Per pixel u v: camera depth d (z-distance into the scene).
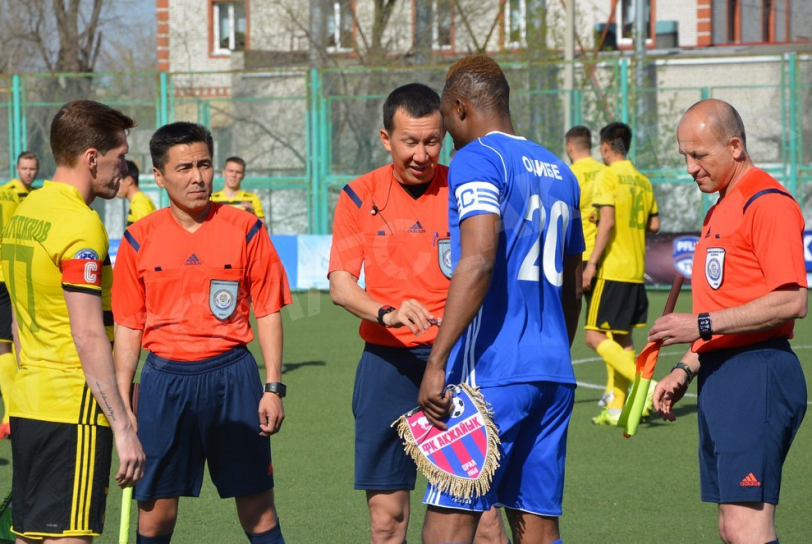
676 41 44.25
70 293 5.02
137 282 5.95
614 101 27.88
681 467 9.26
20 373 5.25
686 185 26.70
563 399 4.98
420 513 8.06
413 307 5.38
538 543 5.04
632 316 11.56
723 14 46.91
